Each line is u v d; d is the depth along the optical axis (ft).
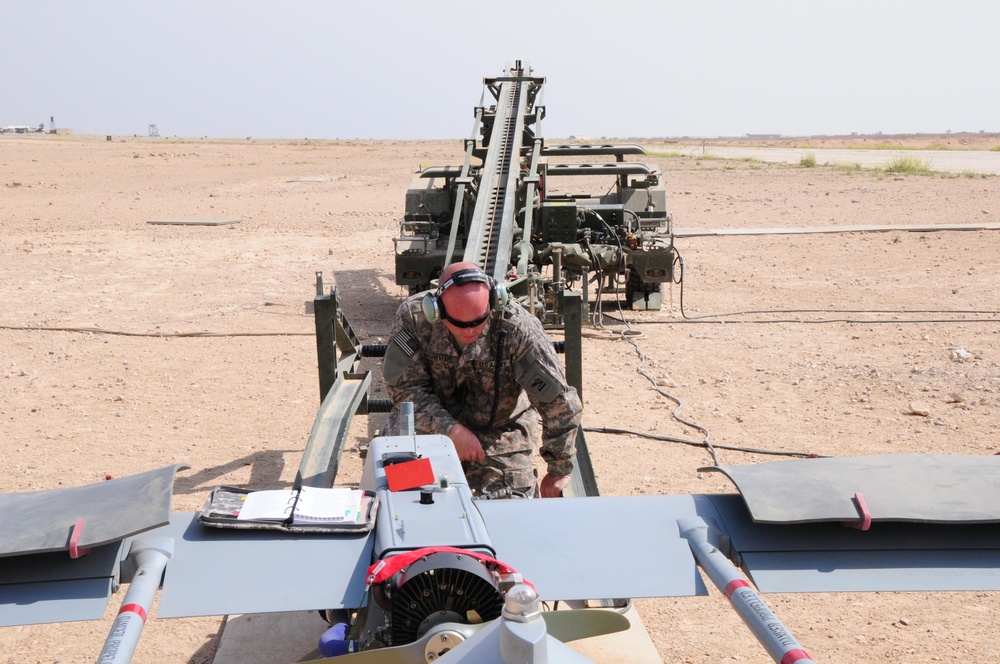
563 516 6.98
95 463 18.81
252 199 74.59
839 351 27.96
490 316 11.35
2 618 5.66
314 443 13.05
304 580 6.24
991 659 12.01
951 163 118.11
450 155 151.64
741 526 6.69
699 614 13.34
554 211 29.78
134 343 28.89
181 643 12.47
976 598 13.83
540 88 33.58
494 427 11.99
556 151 34.17
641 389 24.31
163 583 6.08
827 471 6.98
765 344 29.01
